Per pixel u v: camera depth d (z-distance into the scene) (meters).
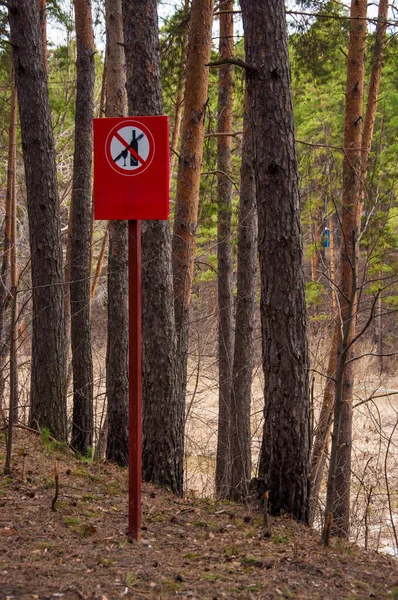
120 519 5.63
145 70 7.69
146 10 7.69
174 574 4.29
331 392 10.34
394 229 15.02
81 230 11.76
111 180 4.94
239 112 15.97
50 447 8.21
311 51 12.20
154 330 7.73
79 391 11.06
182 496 7.70
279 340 6.41
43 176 8.82
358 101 11.12
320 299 21.03
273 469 6.52
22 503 5.78
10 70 14.34
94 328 24.06
